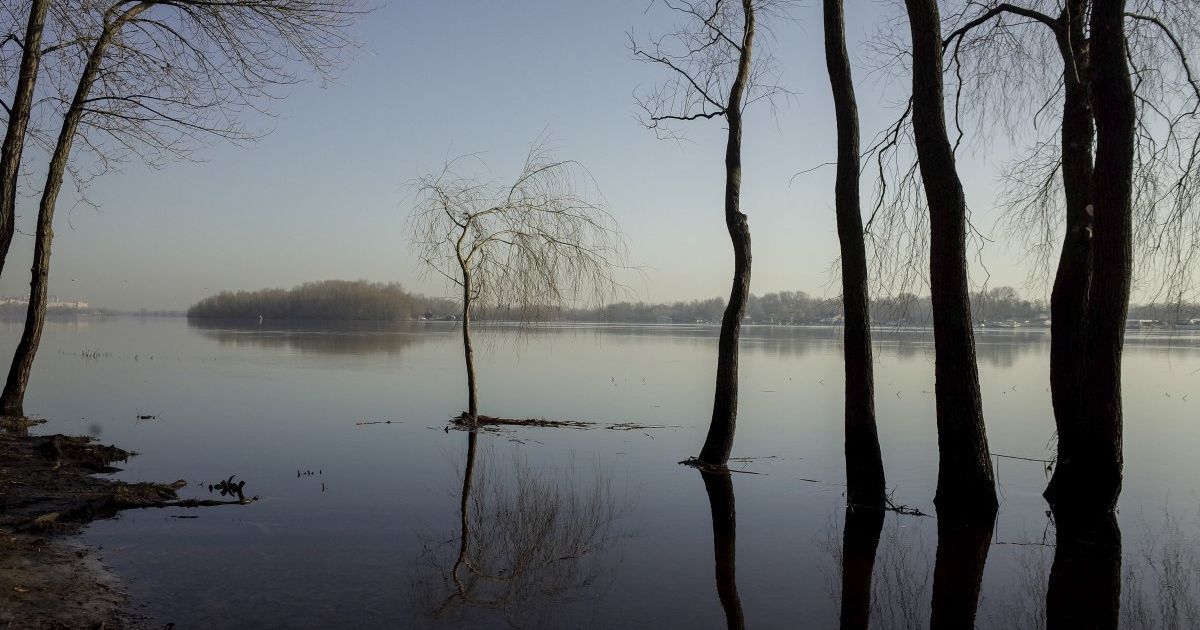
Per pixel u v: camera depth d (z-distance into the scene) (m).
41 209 14.91
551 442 14.05
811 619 6.12
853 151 10.05
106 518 8.33
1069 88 10.18
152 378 24.66
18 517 7.95
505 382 25.38
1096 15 8.87
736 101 12.18
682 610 6.22
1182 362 37.19
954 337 9.09
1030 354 42.09
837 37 10.09
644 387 24.31
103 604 5.87
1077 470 9.29
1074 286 9.86
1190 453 14.00
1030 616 6.29
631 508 9.48
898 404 20.53
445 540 7.94
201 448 12.76
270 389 22.11
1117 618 6.25
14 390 14.97
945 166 9.04
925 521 9.05
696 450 13.41
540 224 16.25
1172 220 10.07
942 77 9.16
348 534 8.04
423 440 13.98
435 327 91.06
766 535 8.42
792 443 14.54
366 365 31.45
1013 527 8.88
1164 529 8.82
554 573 7.05
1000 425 17.05
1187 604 6.56
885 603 6.50
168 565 6.85
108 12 13.80
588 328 100.50
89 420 15.51
